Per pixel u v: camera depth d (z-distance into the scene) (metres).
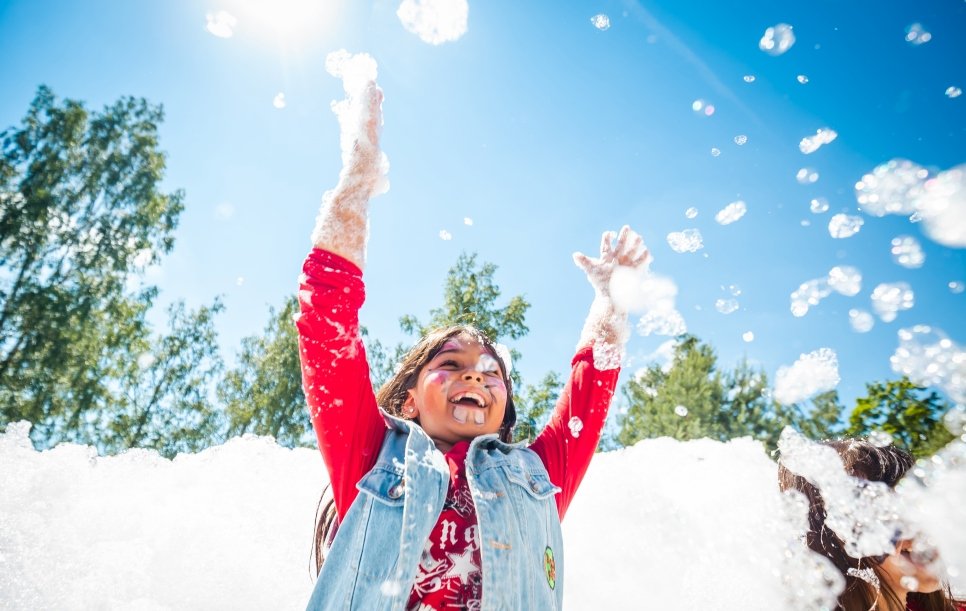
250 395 9.83
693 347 10.88
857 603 1.41
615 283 1.73
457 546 1.16
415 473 1.20
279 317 10.23
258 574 1.74
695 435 10.02
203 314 9.90
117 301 10.18
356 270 1.28
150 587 1.64
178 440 9.45
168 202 11.18
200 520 1.89
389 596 1.07
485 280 8.85
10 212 9.77
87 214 10.58
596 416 1.56
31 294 9.49
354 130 1.36
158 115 11.30
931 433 2.97
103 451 9.23
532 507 1.29
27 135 10.38
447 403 1.37
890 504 1.45
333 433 1.24
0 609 1.48
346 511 1.24
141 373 9.68
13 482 1.85
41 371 9.24
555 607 1.23
